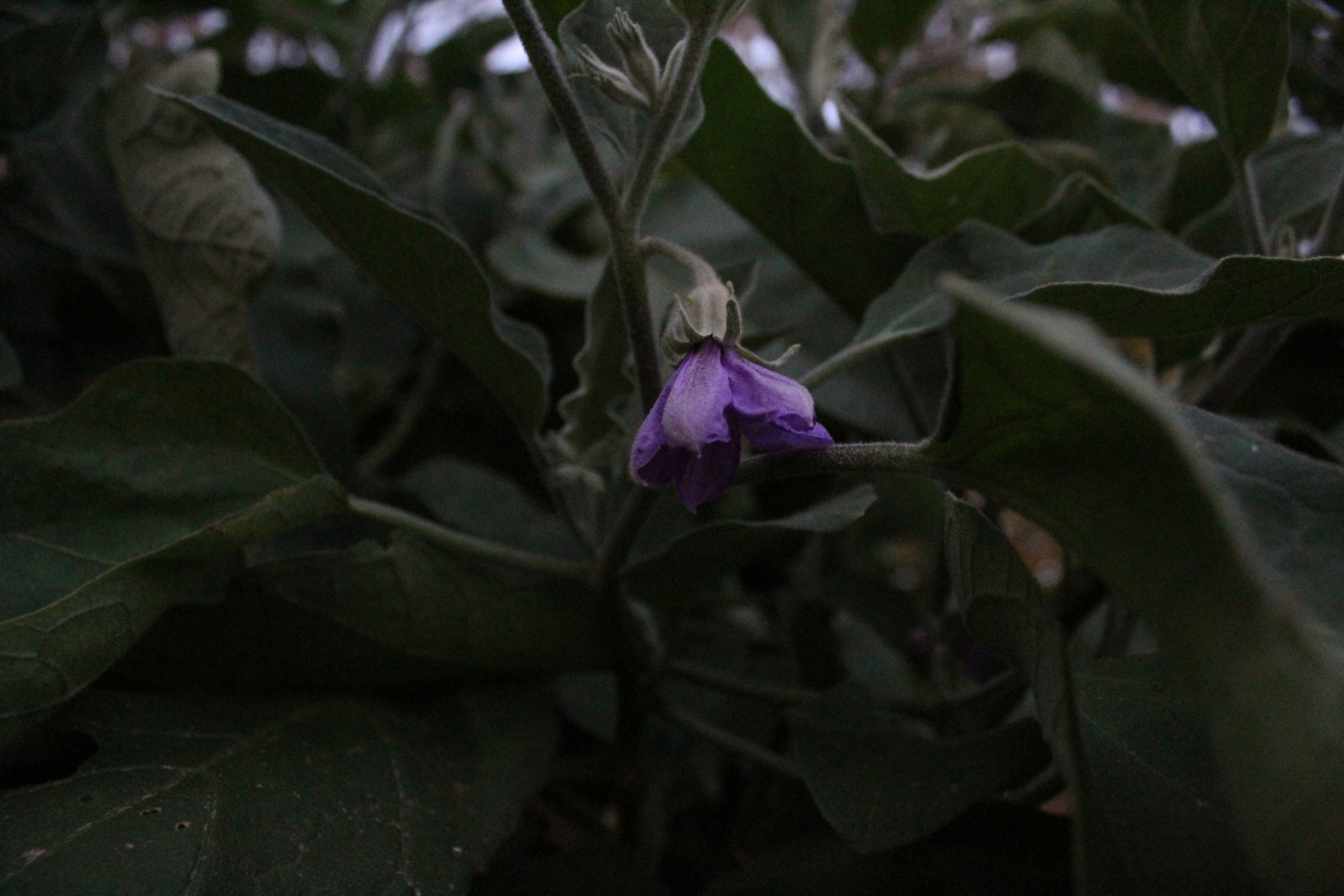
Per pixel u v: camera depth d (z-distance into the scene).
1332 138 0.36
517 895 0.30
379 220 0.29
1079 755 0.22
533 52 0.27
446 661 0.30
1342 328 0.44
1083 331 0.19
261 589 0.28
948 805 0.27
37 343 0.40
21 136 0.37
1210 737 0.26
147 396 0.29
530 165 0.57
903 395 0.36
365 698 0.30
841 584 0.40
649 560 0.30
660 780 0.37
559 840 0.38
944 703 0.34
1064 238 0.32
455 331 0.31
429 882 0.26
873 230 0.34
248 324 0.34
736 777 0.41
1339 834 0.19
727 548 0.30
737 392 0.26
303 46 0.62
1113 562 0.22
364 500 0.32
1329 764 0.19
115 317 0.42
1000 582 0.25
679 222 0.43
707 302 0.27
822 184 0.34
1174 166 0.41
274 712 0.29
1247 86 0.31
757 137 0.33
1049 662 0.24
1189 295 0.26
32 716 0.26
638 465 0.26
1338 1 0.40
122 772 0.26
